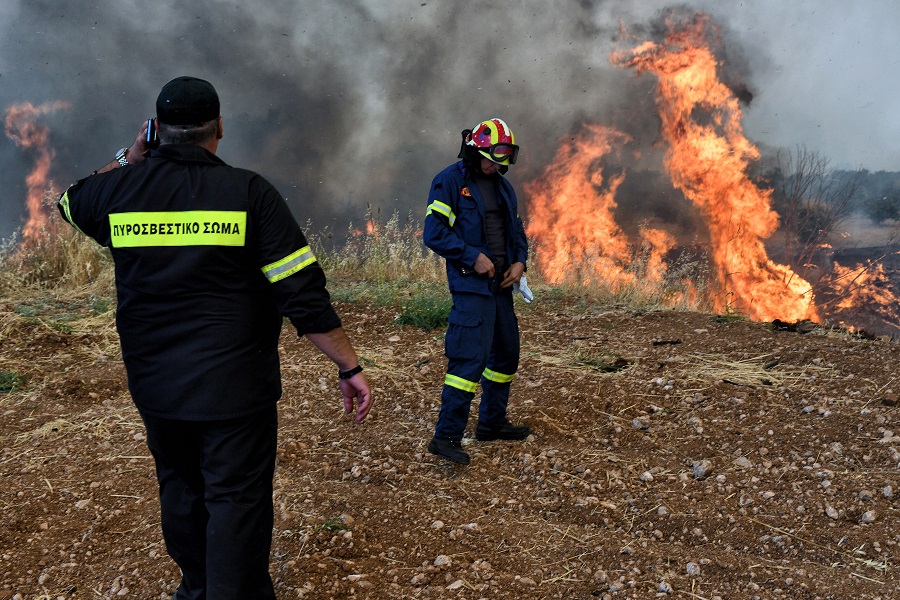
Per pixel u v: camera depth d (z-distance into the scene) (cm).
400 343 648
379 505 379
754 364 555
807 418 457
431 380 562
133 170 247
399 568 324
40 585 320
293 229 246
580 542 348
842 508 360
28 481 409
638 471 414
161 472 264
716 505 372
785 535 344
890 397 466
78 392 530
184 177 243
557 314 739
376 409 512
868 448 415
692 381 521
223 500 245
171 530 268
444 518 367
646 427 466
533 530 359
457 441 424
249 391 245
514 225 429
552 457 431
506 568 326
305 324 245
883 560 322
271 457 259
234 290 243
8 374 555
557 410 494
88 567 333
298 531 350
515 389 537
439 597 303
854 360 534
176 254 238
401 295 789
